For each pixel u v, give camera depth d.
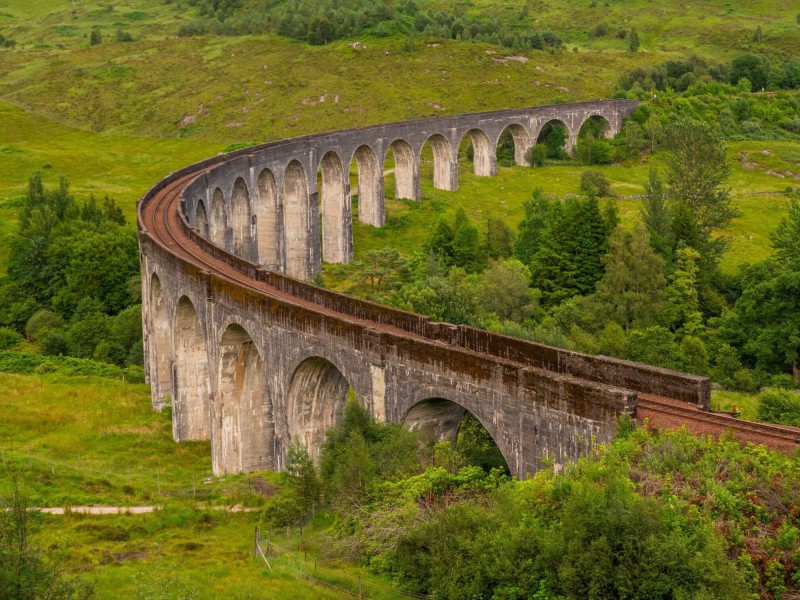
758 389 75.94
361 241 132.50
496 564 33.34
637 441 35.81
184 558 44.25
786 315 80.25
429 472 42.47
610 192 146.50
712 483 32.69
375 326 53.19
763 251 120.12
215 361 61.72
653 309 87.44
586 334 80.12
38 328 101.62
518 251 107.06
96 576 40.72
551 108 173.62
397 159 145.88
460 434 54.69
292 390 55.28
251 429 62.62
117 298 107.00
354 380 50.06
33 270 111.81
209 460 66.56
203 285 61.88
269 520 48.72
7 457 60.94
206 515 51.81
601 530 31.72
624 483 32.56
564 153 176.12
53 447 66.44
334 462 46.81
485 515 36.41
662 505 31.91
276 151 112.25
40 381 83.56
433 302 77.94
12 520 33.66
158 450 68.19
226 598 38.22
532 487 35.84
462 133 154.75
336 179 127.31
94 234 110.50
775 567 30.14
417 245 131.62
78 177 160.75
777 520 31.75
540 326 81.88
